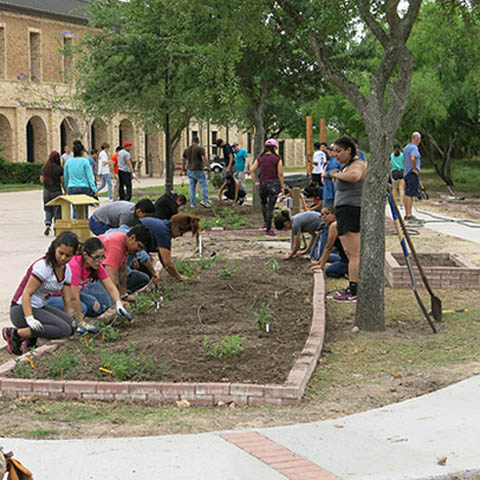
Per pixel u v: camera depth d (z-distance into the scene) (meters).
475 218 20.52
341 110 40.81
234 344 7.33
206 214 20.70
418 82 31.58
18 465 3.86
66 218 12.87
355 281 10.11
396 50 8.62
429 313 9.38
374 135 8.55
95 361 7.19
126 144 24.27
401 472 4.57
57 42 53.38
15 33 50.50
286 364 7.02
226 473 4.58
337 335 8.52
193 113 28.06
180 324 8.70
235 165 25.47
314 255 12.54
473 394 6.23
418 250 14.36
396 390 6.54
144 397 6.38
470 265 11.27
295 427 5.49
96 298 8.80
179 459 4.82
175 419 5.87
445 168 37.50
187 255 14.12
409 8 8.62
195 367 6.96
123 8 21.45
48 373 6.79
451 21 11.27
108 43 21.36
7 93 49.41
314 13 9.55
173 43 18.98
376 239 8.59
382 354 7.71
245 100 22.02
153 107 22.88
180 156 63.25
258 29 10.16
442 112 31.97
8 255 14.31
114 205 11.07
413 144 18.91
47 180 17.28
